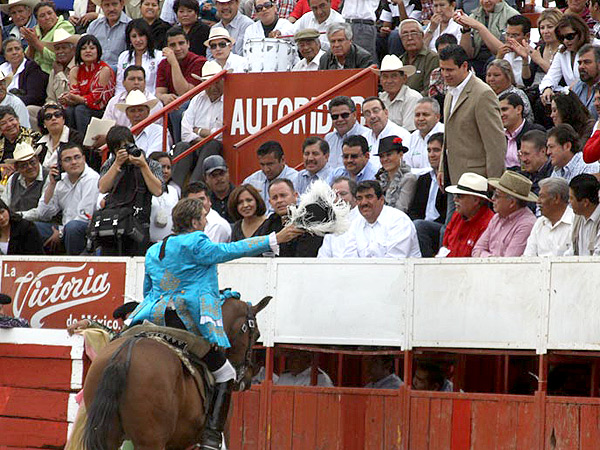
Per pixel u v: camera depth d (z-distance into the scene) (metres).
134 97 34.03
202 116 34.31
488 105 25.03
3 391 24.05
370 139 30.38
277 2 40.81
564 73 29.89
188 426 18.59
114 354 17.64
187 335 18.70
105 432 16.95
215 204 30.08
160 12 40.97
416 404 21.47
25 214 31.06
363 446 22.03
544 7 39.38
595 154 21.17
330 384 24.14
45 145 34.47
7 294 26.36
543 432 19.84
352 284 22.52
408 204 27.52
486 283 20.95
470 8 36.97
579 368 22.56
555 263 20.17
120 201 26.34
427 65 33.56
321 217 18.84
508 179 22.66
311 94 33.09
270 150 29.73
